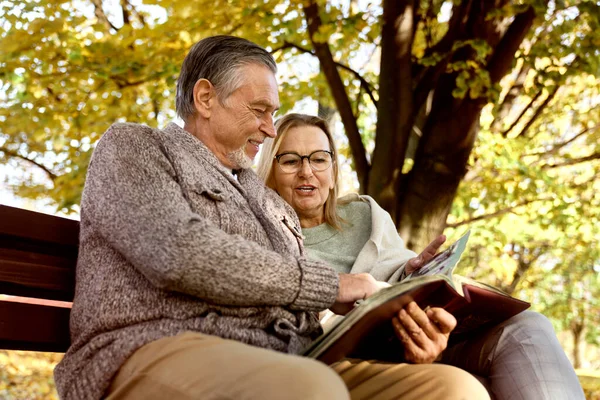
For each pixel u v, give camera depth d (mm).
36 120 6824
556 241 12047
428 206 6438
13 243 2195
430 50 6598
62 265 2303
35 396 8773
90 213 2051
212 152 2396
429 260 2754
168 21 6426
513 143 8453
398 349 2268
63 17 6551
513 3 6391
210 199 2199
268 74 2455
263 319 2090
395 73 6273
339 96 6617
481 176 8633
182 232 1899
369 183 6516
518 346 2449
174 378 1720
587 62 6855
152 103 7469
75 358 1962
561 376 2381
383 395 2098
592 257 12523
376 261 3043
